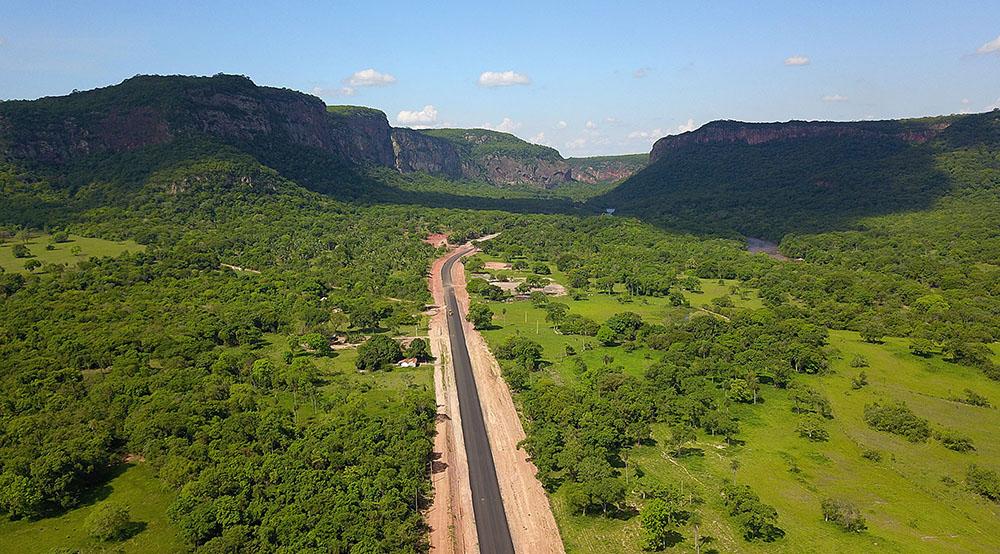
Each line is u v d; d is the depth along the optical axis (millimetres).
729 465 110812
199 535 83250
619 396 133250
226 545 79375
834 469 109188
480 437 125125
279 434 110750
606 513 96688
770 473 107688
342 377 153750
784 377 147000
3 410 118312
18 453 100375
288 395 137500
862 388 144500
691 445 119188
